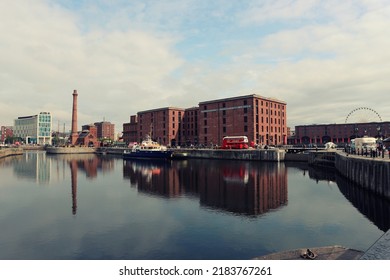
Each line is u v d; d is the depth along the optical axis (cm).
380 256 812
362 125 13712
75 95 16250
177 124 14150
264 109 10919
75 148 15600
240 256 1695
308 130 15062
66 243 1941
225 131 11169
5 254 1761
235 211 2750
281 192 3703
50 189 4172
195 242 1931
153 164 8131
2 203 3228
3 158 11088
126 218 2548
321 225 2284
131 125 16825
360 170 3697
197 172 5922
